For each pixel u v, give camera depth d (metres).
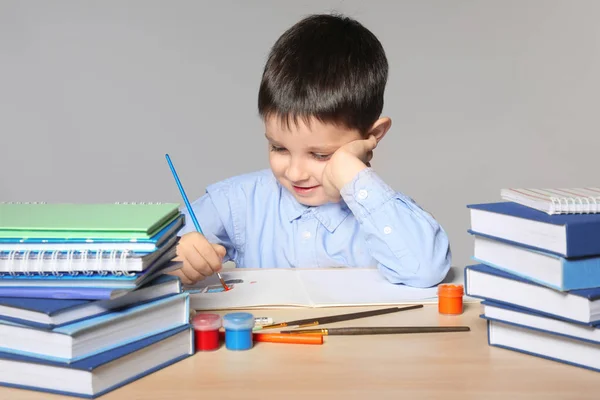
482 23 3.09
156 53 3.05
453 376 0.89
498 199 3.16
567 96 3.14
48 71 3.06
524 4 3.09
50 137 3.09
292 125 1.49
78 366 0.83
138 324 0.91
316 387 0.86
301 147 1.52
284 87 1.49
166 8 3.04
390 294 1.27
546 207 0.97
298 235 1.80
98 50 3.05
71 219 0.95
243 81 3.08
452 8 3.08
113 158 3.10
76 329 0.84
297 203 1.80
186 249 1.30
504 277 0.98
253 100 3.08
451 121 3.13
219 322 0.99
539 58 3.12
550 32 3.10
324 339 1.03
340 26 1.61
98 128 3.08
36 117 3.08
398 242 1.36
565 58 3.12
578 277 0.91
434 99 3.11
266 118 1.53
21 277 0.88
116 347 0.88
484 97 3.12
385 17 3.07
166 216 1.00
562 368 0.92
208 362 0.94
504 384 0.87
